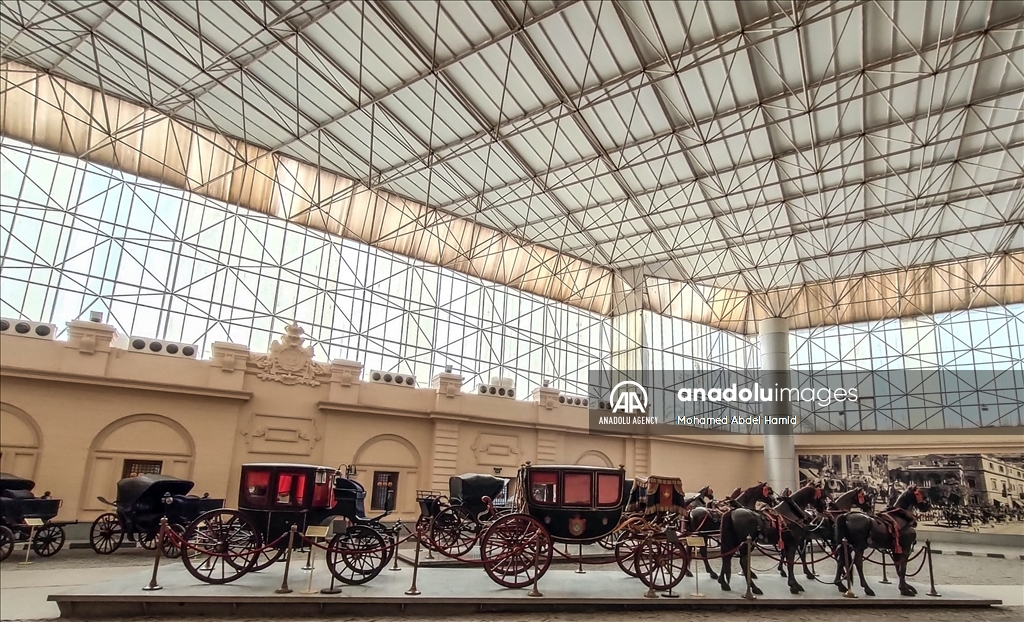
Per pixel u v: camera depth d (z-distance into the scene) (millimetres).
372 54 20031
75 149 24250
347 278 30703
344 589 11039
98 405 18828
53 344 18266
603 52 19359
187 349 20828
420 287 33000
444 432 26250
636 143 24062
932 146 22953
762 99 20922
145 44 20078
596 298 39406
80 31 19406
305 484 12117
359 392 24500
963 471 30953
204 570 12539
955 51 18016
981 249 31766
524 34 18594
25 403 17688
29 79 21734
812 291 38875
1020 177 23734
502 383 29016
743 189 26969
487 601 11055
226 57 20172
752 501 16094
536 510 12703
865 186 26125
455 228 33250
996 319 33906
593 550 17578
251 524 11422
